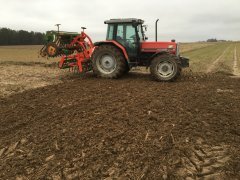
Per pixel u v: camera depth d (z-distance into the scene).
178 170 5.25
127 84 12.28
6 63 22.56
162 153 5.77
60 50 14.11
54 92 10.89
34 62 23.53
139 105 8.69
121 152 5.82
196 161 5.54
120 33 13.45
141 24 13.92
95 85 12.13
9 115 8.31
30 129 7.18
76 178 5.07
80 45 14.30
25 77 14.73
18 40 96.88
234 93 10.55
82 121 7.48
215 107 8.57
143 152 5.78
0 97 10.27
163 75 12.88
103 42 13.59
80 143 6.24
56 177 5.13
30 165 5.56
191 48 55.66
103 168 5.31
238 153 5.83
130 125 7.10
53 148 6.10
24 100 9.83
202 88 11.34
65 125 7.27
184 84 12.26
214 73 16.28
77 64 13.91
